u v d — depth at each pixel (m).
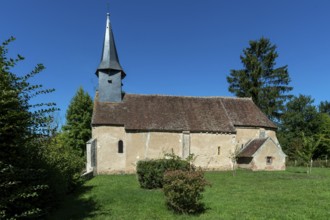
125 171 27.48
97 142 27.52
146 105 30.62
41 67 6.09
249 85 42.34
